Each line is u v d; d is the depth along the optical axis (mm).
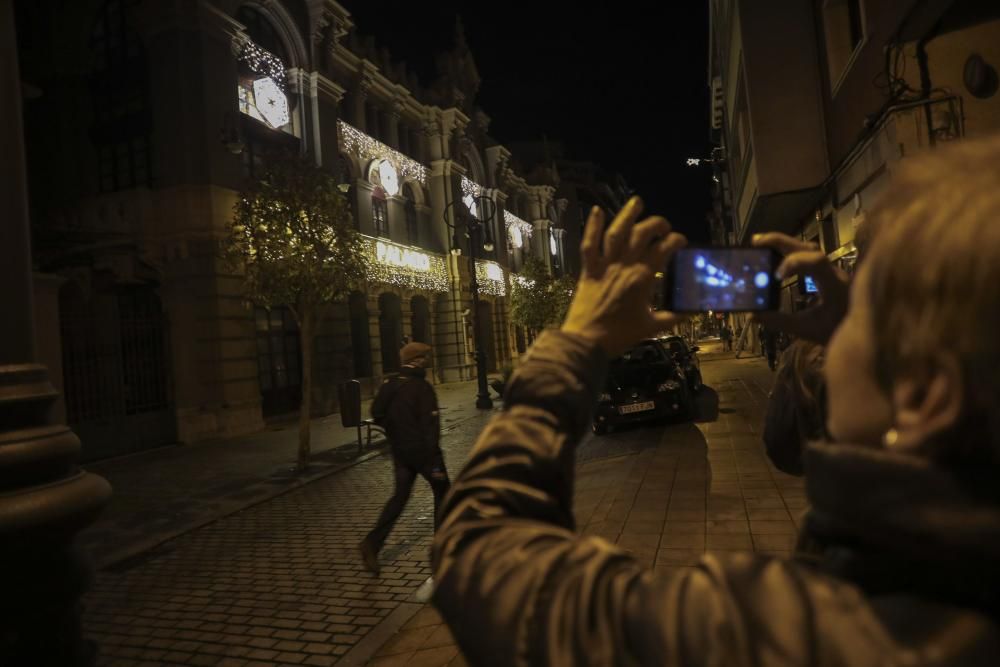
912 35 6699
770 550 4293
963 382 398
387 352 23578
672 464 7336
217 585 4969
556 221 46969
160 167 14703
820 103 10477
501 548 576
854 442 503
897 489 414
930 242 418
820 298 844
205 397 14062
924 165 478
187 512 7457
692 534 4746
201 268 14211
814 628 394
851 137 8797
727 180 30141
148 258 14102
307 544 5898
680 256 794
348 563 5234
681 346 13461
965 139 483
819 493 488
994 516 375
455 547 615
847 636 388
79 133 16469
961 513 381
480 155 32531
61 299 14984
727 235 38812
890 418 477
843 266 9438
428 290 25922
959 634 382
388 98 24594
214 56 14961
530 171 49281
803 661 381
